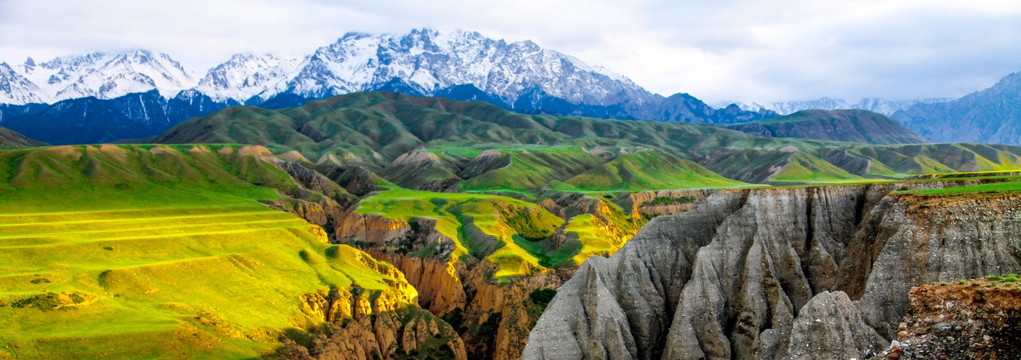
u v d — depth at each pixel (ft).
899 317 204.33
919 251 211.61
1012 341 131.03
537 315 469.98
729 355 250.16
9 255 432.66
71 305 363.15
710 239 298.56
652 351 271.90
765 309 255.09
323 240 631.56
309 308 447.42
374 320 460.96
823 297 204.23
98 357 323.78
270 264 495.00
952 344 136.67
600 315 269.23
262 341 384.27
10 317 340.18
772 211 279.49
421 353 442.50
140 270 426.10
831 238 274.16
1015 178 289.94
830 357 196.54
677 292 286.05
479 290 516.73
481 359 464.24
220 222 615.57
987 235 209.26
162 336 345.92
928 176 435.12
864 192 286.46
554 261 565.94
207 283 441.68
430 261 577.43
